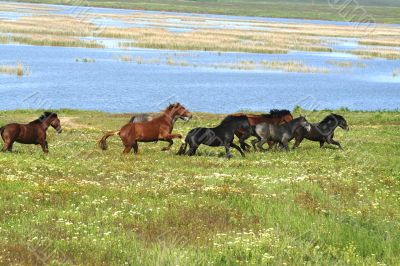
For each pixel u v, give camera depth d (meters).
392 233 13.10
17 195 15.09
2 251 10.26
